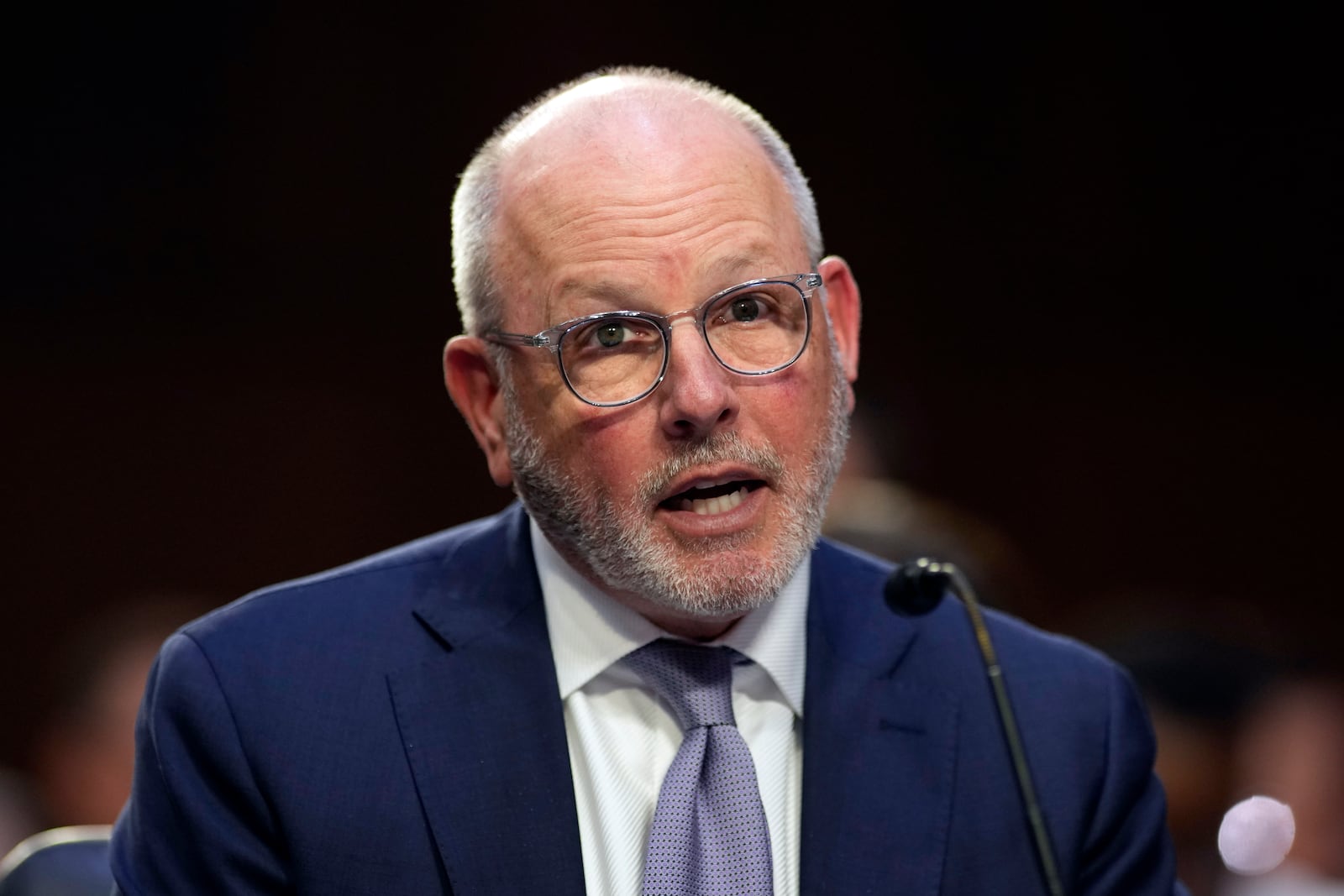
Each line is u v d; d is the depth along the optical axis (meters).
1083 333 21.22
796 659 5.92
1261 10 20.36
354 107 19.22
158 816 5.67
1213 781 10.09
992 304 21.06
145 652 11.53
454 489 20.25
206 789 5.62
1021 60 20.47
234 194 19.17
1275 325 21.28
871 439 11.02
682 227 5.44
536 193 5.61
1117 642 10.69
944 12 20.28
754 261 5.50
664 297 5.39
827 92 20.19
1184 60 20.56
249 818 5.58
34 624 19.50
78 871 6.41
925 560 5.88
